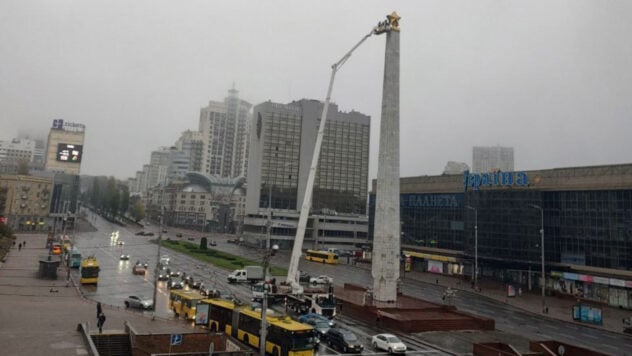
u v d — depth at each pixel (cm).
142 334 3472
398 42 6228
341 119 18312
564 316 6372
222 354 3155
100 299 5691
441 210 11331
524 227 8838
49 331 3741
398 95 6184
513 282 9188
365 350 3938
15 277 6806
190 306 4716
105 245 12612
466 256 9812
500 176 9400
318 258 12094
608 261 7706
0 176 15462
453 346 4222
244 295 6494
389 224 5975
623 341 5028
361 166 18550
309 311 5294
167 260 9669
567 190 8425
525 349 4100
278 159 17025
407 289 8125
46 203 16362
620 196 7688
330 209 17612
